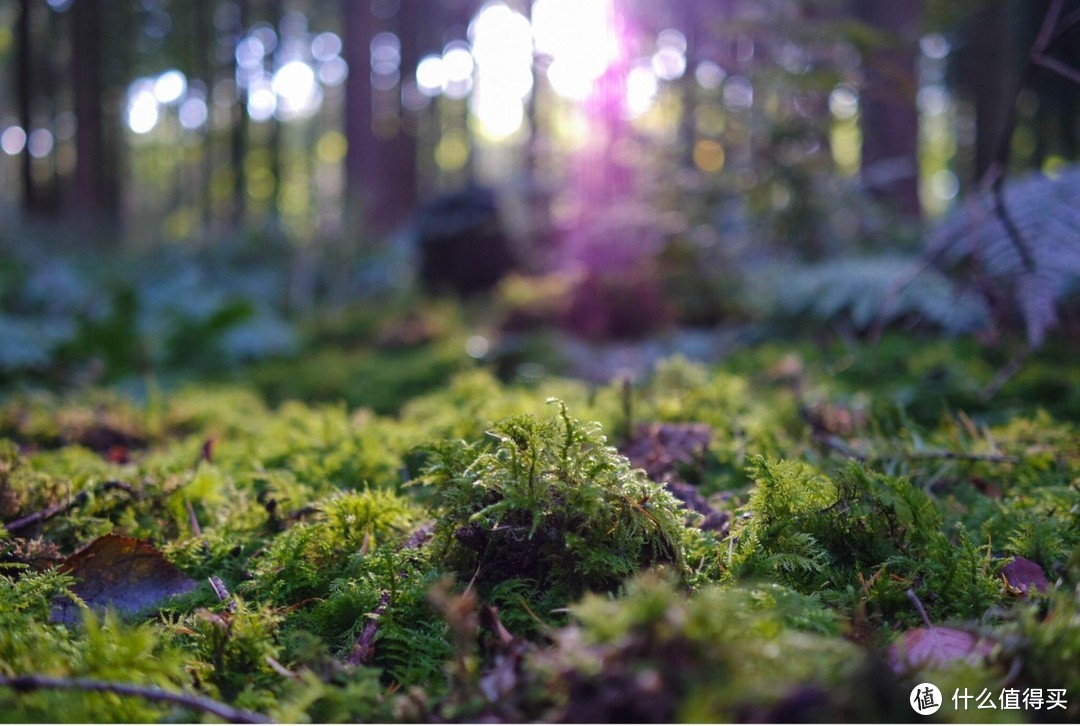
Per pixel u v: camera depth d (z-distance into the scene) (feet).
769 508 5.20
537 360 16.21
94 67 57.77
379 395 14.90
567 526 4.74
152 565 5.40
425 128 81.76
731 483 7.02
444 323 22.17
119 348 17.63
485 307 24.76
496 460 4.88
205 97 75.87
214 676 4.18
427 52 80.38
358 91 50.06
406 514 5.82
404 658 4.37
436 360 16.69
